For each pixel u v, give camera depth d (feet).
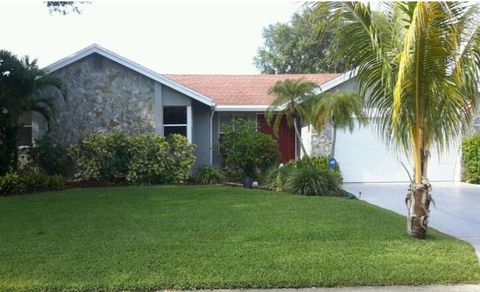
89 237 22.36
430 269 17.40
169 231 23.62
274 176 43.52
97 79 49.80
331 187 38.73
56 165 45.70
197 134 55.98
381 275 16.65
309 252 19.60
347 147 51.55
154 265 17.78
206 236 22.48
